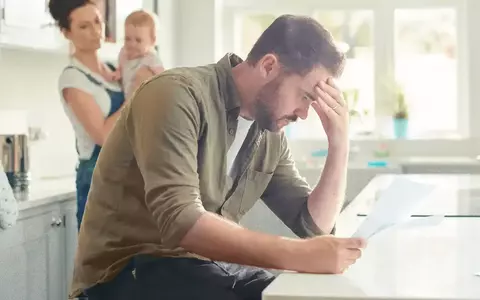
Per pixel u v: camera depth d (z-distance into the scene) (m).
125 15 4.05
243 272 1.57
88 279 1.64
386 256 1.44
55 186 3.60
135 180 1.58
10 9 3.15
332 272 1.27
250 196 1.81
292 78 1.59
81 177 3.19
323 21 5.27
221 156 1.61
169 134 1.43
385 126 5.21
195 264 1.55
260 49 1.58
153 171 1.42
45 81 4.03
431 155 5.11
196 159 1.49
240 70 1.61
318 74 1.59
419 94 5.24
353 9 5.21
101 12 3.50
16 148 3.34
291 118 1.65
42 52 3.98
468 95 5.09
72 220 3.41
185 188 1.40
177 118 1.45
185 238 1.36
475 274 1.26
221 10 5.32
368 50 5.23
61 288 3.31
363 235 1.41
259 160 1.81
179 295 1.54
